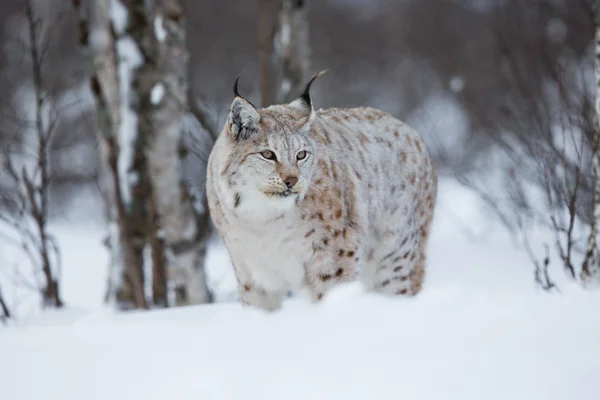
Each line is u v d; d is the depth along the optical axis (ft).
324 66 113.60
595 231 28.78
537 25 63.52
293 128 24.58
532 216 47.80
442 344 17.24
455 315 19.13
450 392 15.25
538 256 44.86
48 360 18.02
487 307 19.77
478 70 90.12
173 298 43.57
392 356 16.78
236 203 24.90
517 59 56.65
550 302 20.17
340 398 15.34
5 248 56.24
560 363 15.99
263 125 24.45
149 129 39.06
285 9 47.42
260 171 24.25
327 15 126.41
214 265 55.42
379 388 15.57
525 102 51.72
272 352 17.35
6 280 48.57
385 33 123.03
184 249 39.99
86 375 17.02
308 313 20.07
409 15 120.37
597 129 29.55
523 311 19.27
